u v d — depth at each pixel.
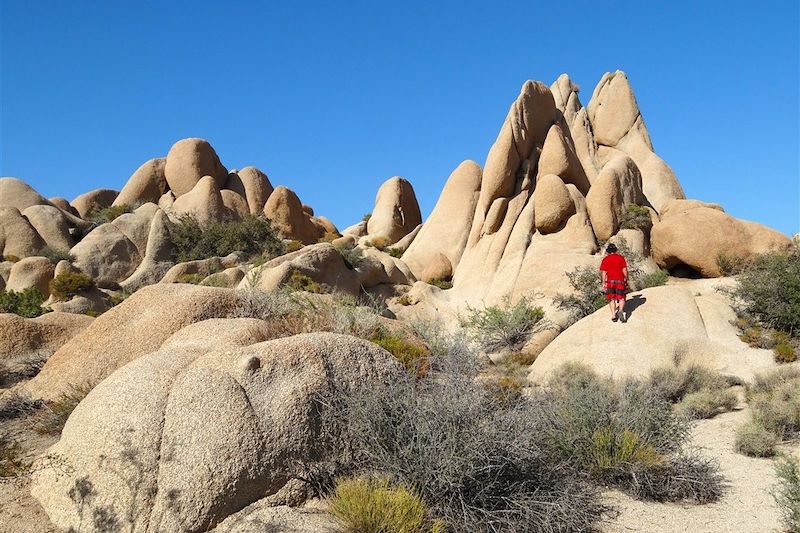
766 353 14.51
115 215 41.75
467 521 5.46
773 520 6.38
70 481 5.45
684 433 7.86
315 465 5.78
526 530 5.64
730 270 22.86
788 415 9.62
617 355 14.58
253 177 47.56
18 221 35.97
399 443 5.91
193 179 44.97
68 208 45.12
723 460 8.57
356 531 5.14
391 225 46.53
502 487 5.94
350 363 6.53
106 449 5.43
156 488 5.23
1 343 12.32
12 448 6.64
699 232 23.38
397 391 6.21
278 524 5.11
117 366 9.09
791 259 17.31
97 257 34.75
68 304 28.80
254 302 10.58
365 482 5.56
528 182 29.17
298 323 9.31
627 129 36.22
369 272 29.59
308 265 26.55
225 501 5.27
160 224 36.75
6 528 5.29
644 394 8.23
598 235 26.22
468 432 5.79
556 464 6.89
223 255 36.28
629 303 16.27
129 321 9.70
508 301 24.92
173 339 7.88
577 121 35.00
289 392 5.90
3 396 9.18
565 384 11.80
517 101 30.00
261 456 5.50
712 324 15.51
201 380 5.71
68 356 9.43
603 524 6.24
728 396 11.81
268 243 37.31
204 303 9.87
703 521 6.38
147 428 5.44
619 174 27.58
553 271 24.33
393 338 10.16
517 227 27.75
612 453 7.33
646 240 26.36
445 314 27.02
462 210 34.16
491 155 29.66
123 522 5.13
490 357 19.47
